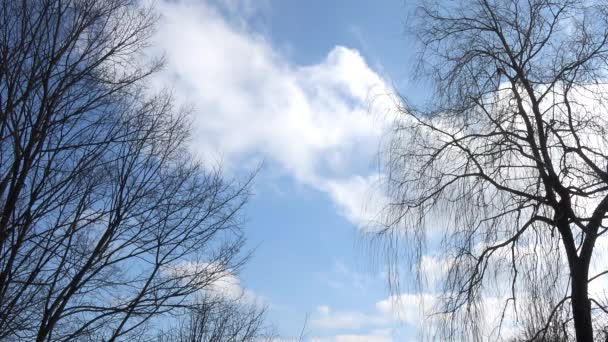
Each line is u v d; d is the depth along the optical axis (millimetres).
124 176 9547
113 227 9289
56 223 9000
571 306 8992
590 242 8898
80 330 8812
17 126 8617
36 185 8891
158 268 9680
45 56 9148
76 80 9180
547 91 9711
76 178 9125
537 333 8977
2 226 8344
